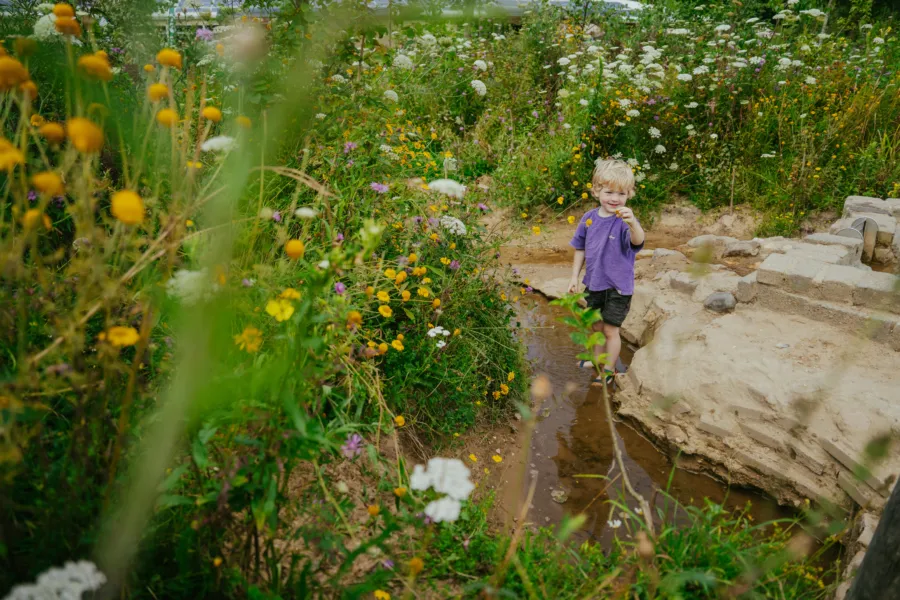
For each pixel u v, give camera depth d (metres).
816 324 3.82
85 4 3.38
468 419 3.26
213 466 1.66
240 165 1.54
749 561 2.05
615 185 3.86
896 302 3.59
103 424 1.40
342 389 2.48
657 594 1.87
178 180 1.61
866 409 2.96
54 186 1.27
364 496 2.28
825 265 4.02
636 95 7.05
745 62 7.24
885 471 2.67
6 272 1.31
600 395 3.93
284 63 3.22
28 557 1.32
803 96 6.92
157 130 1.89
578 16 10.27
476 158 7.08
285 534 1.82
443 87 7.65
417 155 4.90
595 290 4.01
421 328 3.15
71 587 1.13
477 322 3.68
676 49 8.88
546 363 4.26
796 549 2.38
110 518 1.31
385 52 3.80
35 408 1.31
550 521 2.82
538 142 7.27
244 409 1.44
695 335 3.92
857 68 7.41
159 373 1.69
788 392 3.17
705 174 6.71
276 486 1.53
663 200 6.77
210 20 4.05
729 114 6.89
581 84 7.69
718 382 3.39
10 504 1.30
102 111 1.53
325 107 3.31
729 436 3.25
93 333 1.66
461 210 3.85
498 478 3.09
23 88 1.36
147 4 3.44
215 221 1.44
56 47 2.34
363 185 3.46
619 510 2.94
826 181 6.26
